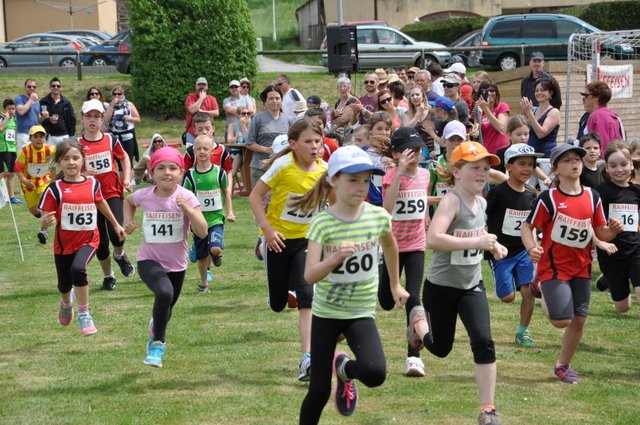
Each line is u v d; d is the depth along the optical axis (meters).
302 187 9.89
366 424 8.67
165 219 10.38
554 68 26.42
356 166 7.53
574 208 9.99
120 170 26.88
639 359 11.28
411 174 10.59
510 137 14.68
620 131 16.38
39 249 20.00
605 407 9.26
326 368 7.77
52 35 56.12
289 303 11.12
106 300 14.79
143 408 9.18
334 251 7.75
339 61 25.62
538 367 10.76
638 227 11.89
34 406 9.33
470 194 8.61
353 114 20.77
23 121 27.88
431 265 8.73
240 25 41.31
